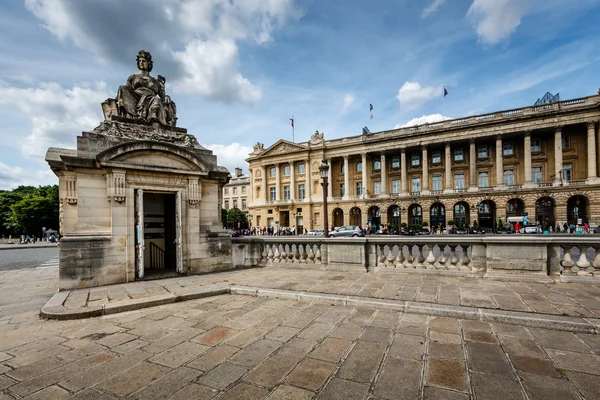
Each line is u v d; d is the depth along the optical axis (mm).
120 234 8438
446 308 5270
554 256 7387
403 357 3738
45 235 59375
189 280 8539
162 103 10250
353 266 9336
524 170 44750
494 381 3156
